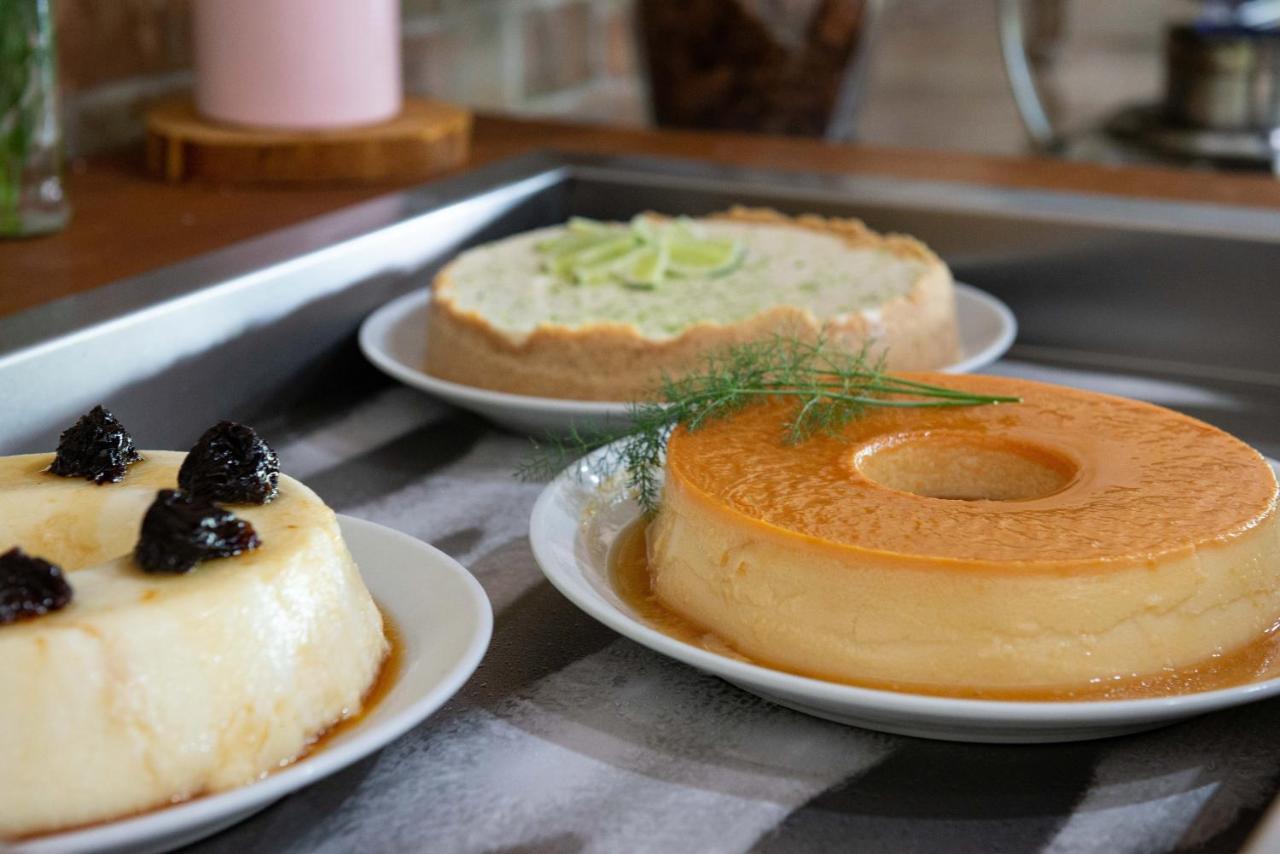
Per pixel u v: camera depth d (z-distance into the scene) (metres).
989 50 3.58
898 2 3.82
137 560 0.65
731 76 1.66
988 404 0.82
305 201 1.15
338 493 0.90
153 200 1.14
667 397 0.83
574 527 0.80
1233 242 1.06
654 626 0.74
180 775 0.63
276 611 0.65
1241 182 1.23
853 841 0.65
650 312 0.98
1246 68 2.02
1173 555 0.70
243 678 0.64
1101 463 0.76
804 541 0.70
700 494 0.74
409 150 1.21
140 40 1.31
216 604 0.64
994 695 0.69
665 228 1.09
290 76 1.20
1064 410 0.81
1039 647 0.69
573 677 0.74
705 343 0.94
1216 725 0.71
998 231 1.12
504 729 0.71
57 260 1.00
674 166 1.25
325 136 1.19
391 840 0.65
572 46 2.02
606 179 1.23
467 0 1.76
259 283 0.97
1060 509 0.73
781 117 1.67
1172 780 0.68
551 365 0.96
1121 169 1.28
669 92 1.69
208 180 1.19
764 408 0.82
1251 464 0.76
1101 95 3.07
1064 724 0.67
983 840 0.65
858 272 1.04
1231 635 0.71
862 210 1.16
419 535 0.86
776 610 0.71
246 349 0.97
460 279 1.04
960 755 0.69
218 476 0.69
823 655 0.70
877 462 0.78
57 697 0.62
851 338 0.95
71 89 1.26
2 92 1.01
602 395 0.95
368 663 0.69
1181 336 1.09
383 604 0.73
